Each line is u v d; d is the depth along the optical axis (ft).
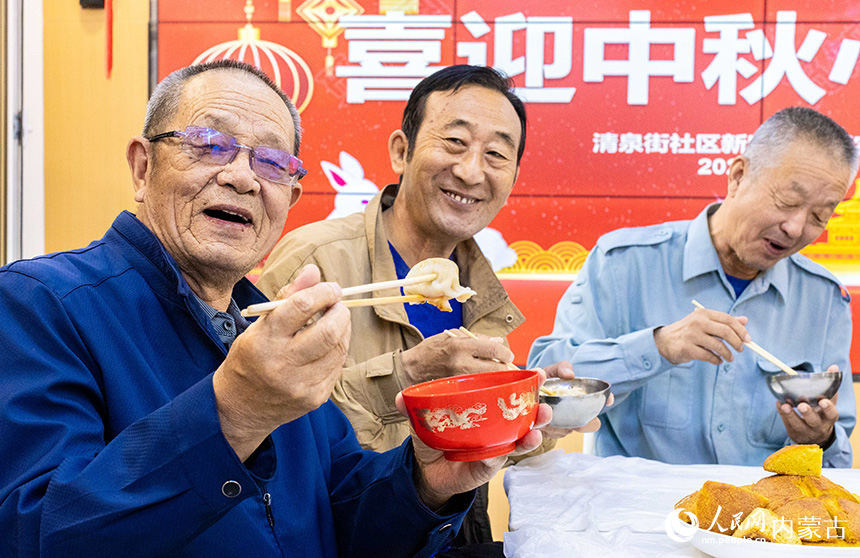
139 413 2.91
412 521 3.37
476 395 2.76
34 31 9.36
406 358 4.82
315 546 3.43
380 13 9.46
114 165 9.48
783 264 6.72
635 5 9.31
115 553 2.29
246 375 2.24
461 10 9.41
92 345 2.89
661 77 9.33
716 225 6.74
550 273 9.50
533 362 7.16
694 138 9.34
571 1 9.34
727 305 6.75
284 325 2.19
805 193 5.80
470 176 5.31
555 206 9.46
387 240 5.73
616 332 6.95
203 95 3.22
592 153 9.43
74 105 9.43
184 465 2.32
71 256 3.16
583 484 4.77
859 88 9.14
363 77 9.50
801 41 9.19
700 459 6.59
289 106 3.66
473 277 6.03
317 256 5.45
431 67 9.46
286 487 3.40
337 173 9.56
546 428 5.00
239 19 9.47
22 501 2.39
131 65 9.43
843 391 6.66
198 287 3.47
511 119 5.49
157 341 3.16
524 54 9.42
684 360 5.88
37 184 9.45
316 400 2.29
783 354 6.64
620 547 3.71
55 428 2.58
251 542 3.06
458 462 3.16
